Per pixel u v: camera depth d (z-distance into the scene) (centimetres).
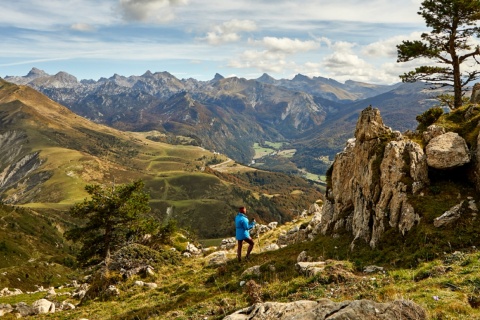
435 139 2333
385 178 2342
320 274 1731
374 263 1888
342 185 3078
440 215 1920
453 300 1175
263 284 1934
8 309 3262
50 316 2867
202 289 2277
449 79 3681
